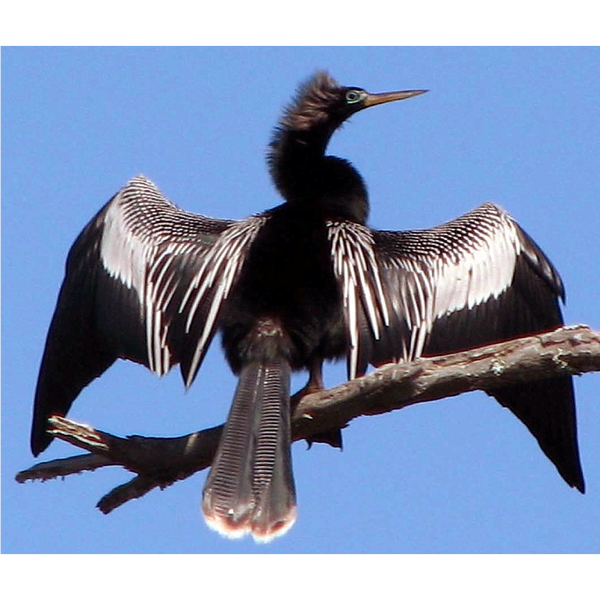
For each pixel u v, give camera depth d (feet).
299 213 38.99
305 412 33.96
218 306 35.99
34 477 35.01
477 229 40.42
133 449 33.83
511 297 40.14
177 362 36.73
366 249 37.50
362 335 35.58
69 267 42.01
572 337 31.07
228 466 32.68
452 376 31.86
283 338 35.94
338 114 44.78
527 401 39.17
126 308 39.14
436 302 38.58
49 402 41.22
